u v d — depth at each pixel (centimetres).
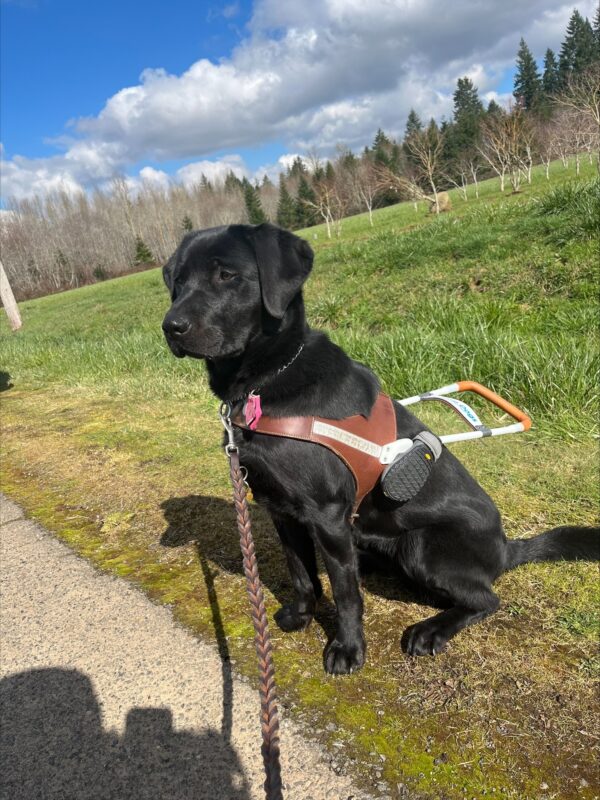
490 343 198
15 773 71
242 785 67
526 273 298
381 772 66
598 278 264
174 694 81
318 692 79
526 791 62
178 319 83
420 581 93
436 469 91
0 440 202
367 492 89
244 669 84
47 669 89
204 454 168
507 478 134
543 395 168
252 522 127
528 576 99
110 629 96
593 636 83
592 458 139
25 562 120
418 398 102
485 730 70
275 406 83
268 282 85
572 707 72
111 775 70
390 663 83
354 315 328
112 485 153
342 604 84
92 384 271
